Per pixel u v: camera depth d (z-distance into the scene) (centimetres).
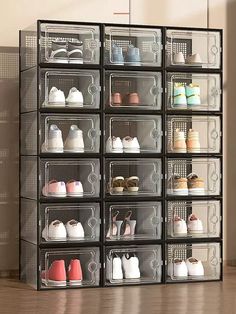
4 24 225
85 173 215
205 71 219
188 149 219
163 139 215
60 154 208
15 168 225
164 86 215
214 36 221
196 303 190
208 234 221
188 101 220
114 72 215
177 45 221
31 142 213
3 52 224
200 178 220
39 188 207
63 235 210
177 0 239
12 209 225
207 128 223
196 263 219
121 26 214
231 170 245
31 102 213
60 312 180
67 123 216
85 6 231
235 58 245
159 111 215
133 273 215
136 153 214
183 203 219
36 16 227
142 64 217
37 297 197
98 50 213
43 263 209
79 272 211
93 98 213
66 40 213
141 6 236
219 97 220
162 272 216
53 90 210
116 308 184
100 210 211
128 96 216
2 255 225
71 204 211
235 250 246
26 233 217
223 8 243
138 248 215
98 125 212
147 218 219
